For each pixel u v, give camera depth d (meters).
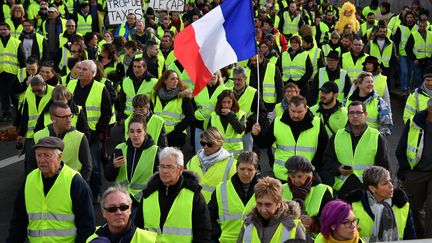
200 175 9.02
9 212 11.72
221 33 9.90
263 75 14.69
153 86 12.94
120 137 16.36
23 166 14.48
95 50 17.16
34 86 12.01
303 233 6.80
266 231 6.79
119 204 6.51
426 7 31.02
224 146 11.38
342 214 6.12
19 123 12.85
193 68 9.91
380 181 7.52
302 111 9.82
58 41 20.53
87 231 7.39
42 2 22.89
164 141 10.84
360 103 9.42
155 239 6.67
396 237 7.70
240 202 7.99
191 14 24.31
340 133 9.56
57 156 7.30
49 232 7.36
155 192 7.55
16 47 18.00
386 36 20.62
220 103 11.38
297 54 16.62
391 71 21.92
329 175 9.60
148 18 22.58
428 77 11.90
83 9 24.27
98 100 12.10
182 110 12.07
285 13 25.52
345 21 24.31
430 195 9.78
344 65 16.61
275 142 10.17
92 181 11.79
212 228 8.09
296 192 7.90
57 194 7.33
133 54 16.28
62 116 9.34
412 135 9.84
